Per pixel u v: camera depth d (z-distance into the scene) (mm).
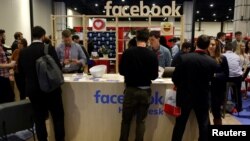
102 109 3113
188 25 17641
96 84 3070
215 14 22219
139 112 2797
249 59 5324
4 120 2957
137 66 2645
